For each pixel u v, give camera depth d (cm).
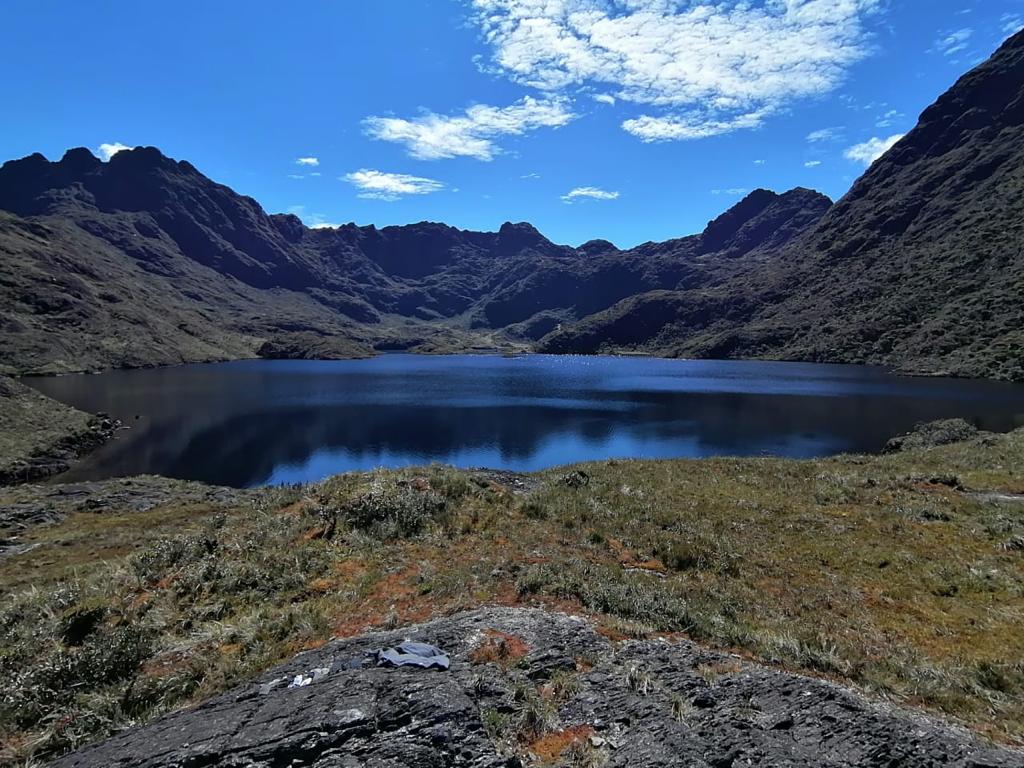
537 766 537
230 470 4634
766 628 996
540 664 727
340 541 1390
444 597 1031
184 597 1128
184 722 639
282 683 713
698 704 653
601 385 11269
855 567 1340
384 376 13812
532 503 1758
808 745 584
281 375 13862
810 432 6050
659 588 1155
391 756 522
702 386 10694
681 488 2148
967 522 1669
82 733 714
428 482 1839
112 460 4988
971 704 757
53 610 1158
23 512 2403
